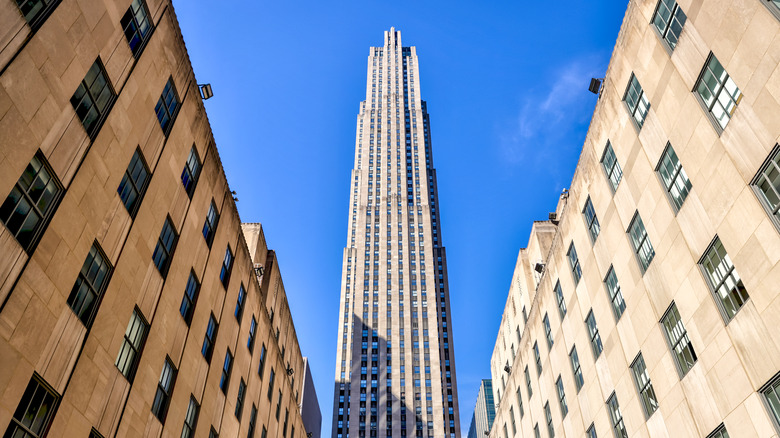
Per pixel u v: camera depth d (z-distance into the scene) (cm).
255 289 3981
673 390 2166
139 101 2162
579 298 3173
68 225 1662
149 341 2208
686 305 2073
